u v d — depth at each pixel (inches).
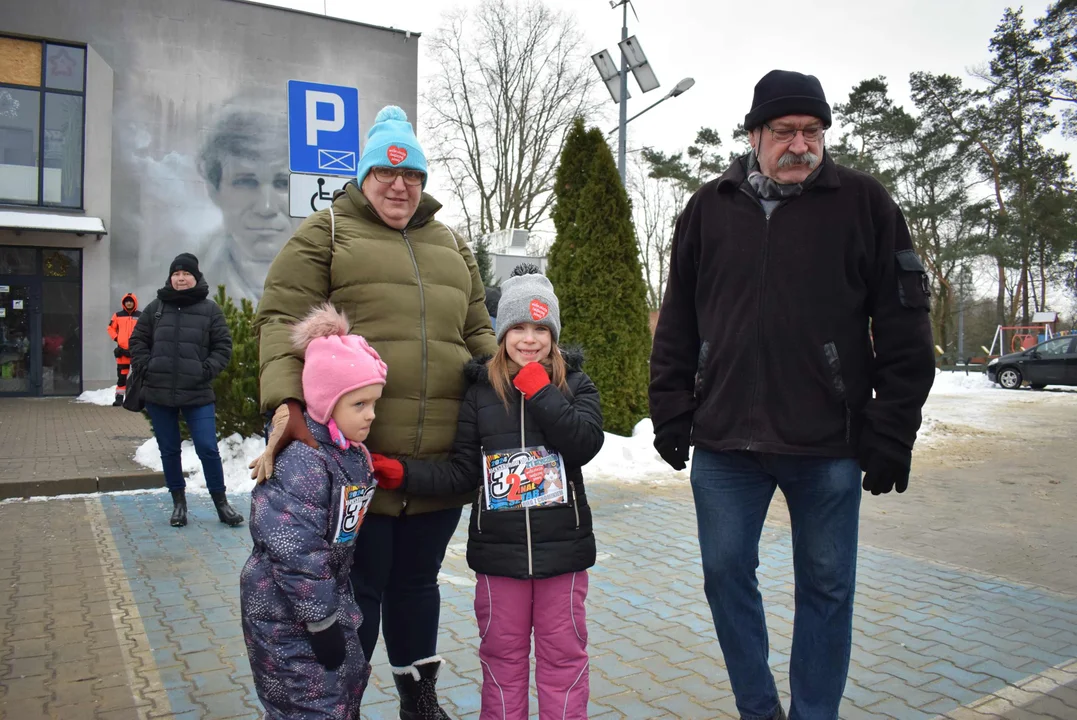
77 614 157.0
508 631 100.2
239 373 296.0
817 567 99.7
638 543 216.4
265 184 696.4
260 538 80.7
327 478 83.9
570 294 359.6
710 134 1588.3
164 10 657.6
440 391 102.6
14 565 189.3
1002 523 253.6
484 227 1306.6
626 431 360.5
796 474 100.0
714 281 105.0
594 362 355.3
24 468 291.0
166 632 148.0
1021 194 1301.7
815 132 97.3
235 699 121.0
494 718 99.3
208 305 228.5
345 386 84.7
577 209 363.9
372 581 98.8
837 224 97.3
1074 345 826.2
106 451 335.9
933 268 1424.7
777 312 98.5
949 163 1344.7
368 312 99.5
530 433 101.8
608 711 119.2
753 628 104.5
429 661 106.7
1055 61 1262.3
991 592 180.9
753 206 102.2
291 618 82.4
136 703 119.3
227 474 286.7
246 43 688.4
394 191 102.0
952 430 484.1
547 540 99.1
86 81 630.5
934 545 224.7
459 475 101.3
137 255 652.1
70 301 635.5
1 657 135.8
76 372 637.9
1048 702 124.0
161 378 220.7
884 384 97.2
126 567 188.4
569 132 372.8
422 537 104.3
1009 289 1553.9
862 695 125.9
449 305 104.7
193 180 669.9
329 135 229.3
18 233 610.9
